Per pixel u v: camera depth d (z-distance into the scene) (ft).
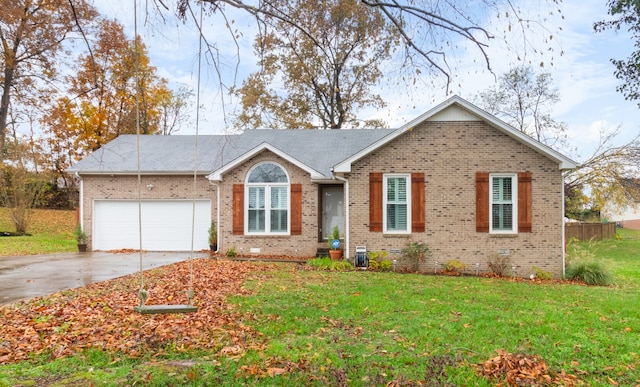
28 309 27.81
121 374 17.13
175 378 16.80
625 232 137.28
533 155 50.72
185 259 55.42
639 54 59.98
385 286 38.04
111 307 28.73
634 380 17.85
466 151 51.24
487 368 18.25
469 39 17.95
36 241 75.56
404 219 51.96
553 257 50.29
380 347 21.06
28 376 17.01
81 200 67.26
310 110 99.35
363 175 52.31
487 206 50.96
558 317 27.37
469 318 26.78
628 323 26.35
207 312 27.58
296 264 52.49
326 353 19.86
